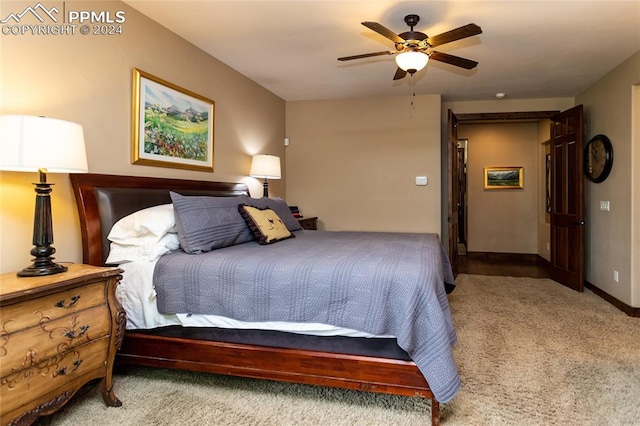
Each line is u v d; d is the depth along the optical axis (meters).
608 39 3.25
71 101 2.35
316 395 2.14
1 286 1.61
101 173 2.56
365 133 5.43
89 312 1.88
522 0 2.60
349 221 5.53
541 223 6.68
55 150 1.81
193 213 2.52
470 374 2.35
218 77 3.85
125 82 2.74
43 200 1.88
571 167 4.63
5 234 2.03
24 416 1.59
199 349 2.16
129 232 2.40
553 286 4.69
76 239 2.41
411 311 1.76
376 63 3.95
